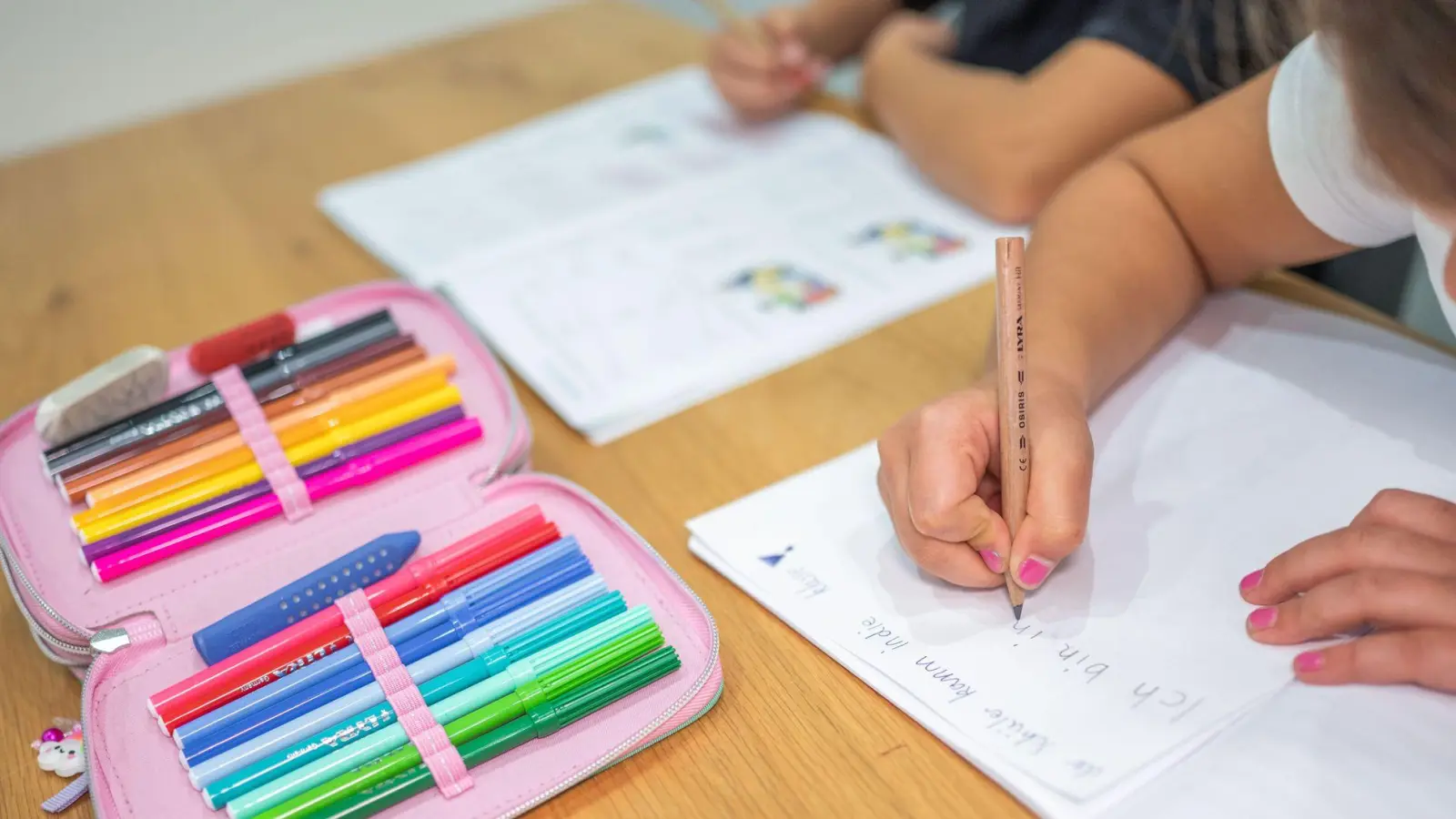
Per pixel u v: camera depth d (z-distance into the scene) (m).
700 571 0.54
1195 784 0.40
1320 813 0.39
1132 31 0.79
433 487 0.56
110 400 0.58
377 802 0.42
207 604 0.51
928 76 0.90
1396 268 0.78
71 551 0.53
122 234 0.92
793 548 0.53
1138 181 0.64
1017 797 0.41
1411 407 0.56
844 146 0.94
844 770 0.44
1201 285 0.64
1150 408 0.58
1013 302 0.45
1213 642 0.45
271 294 0.81
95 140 1.09
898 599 0.50
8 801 0.46
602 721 0.45
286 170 1.00
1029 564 0.46
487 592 0.49
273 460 0.55
